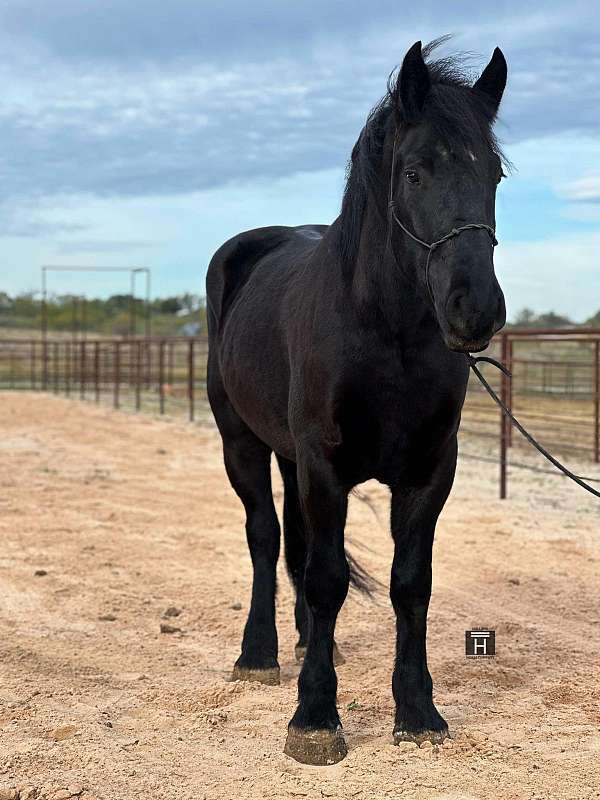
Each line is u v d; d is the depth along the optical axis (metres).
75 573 6.39
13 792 3.13
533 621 5.22
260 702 4.04
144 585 6.12
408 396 3.39
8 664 4.56
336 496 3.57
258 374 4.22
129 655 4.75
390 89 3.53
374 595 5.80
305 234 5.02
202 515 8.59
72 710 3.92
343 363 3.40
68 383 23.92
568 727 3.70
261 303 4.38
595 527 7.83
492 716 3.84
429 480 3.57
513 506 8.80
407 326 3.31
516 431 15.07
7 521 8.15
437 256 3.04
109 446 13.72
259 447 4.76
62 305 60.97
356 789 3.16
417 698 3.59
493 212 3.12
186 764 3.39
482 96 3.31
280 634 5.12
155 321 59.88
